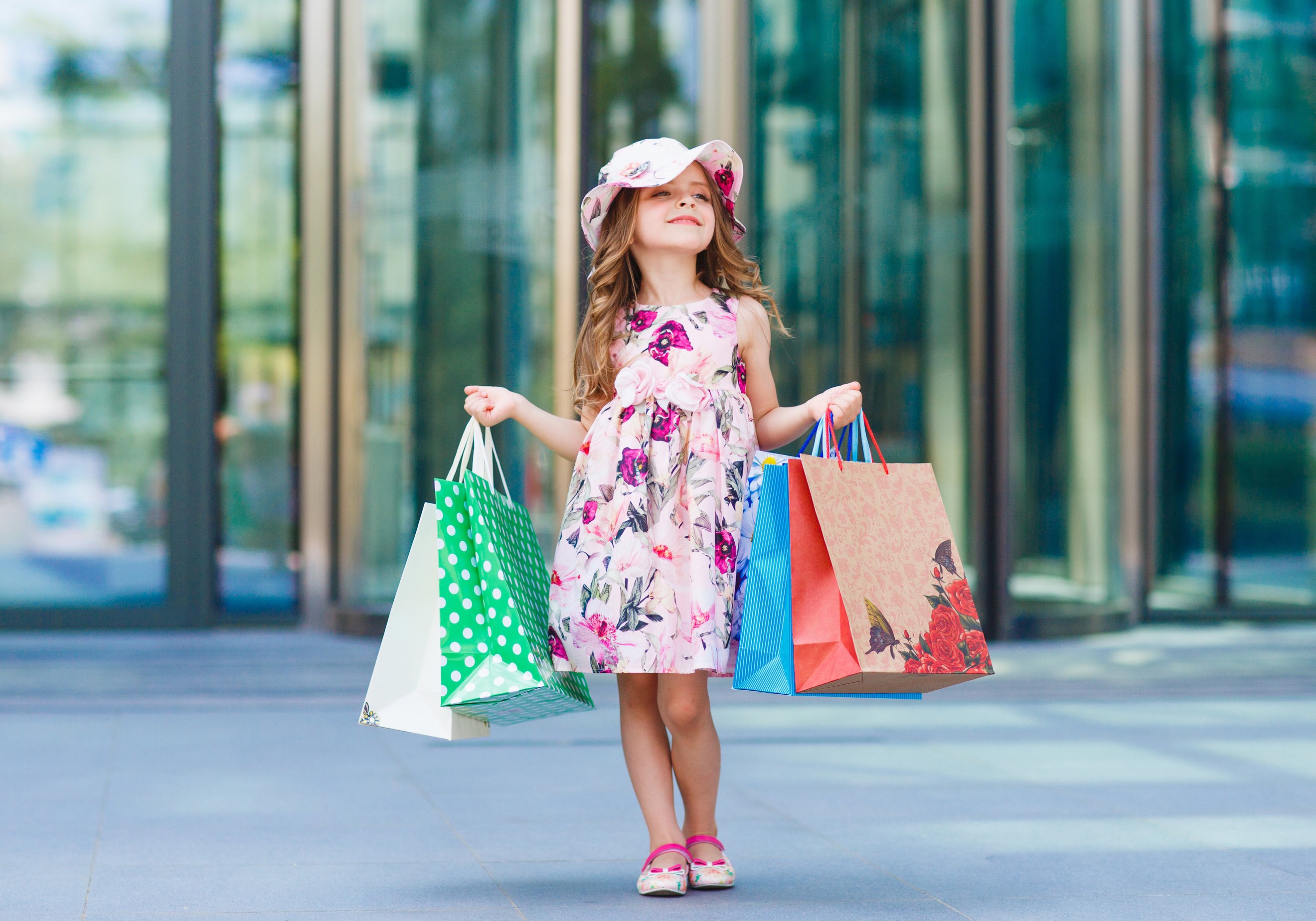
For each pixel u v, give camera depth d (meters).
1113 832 5.79
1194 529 14.11
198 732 8.31
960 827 5.87
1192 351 14.09
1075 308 13.21
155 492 13.15
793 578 4.54
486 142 12.73
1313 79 14.05
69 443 13.05
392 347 12.94
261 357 13.43
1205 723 8.83
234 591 13.39
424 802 6.37
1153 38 13.86
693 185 5.05
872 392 12.80
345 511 13.07
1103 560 13.45
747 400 5.02
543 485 12.52
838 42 12.87
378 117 12.92
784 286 12.72
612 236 5.08
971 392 12.88
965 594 4.68
